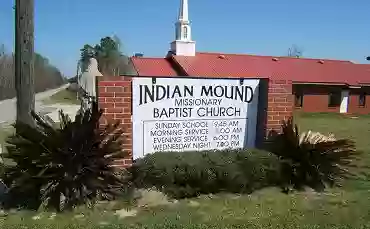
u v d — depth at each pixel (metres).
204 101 6.34
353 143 6.34
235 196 5.72
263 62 36.09
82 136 5.05
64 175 4.91
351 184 6.49
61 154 4.98
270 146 6.48
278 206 5.31
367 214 5.06
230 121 6.52
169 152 5.95
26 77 5.88
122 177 5.50
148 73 31.78
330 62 39.03
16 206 5.23
